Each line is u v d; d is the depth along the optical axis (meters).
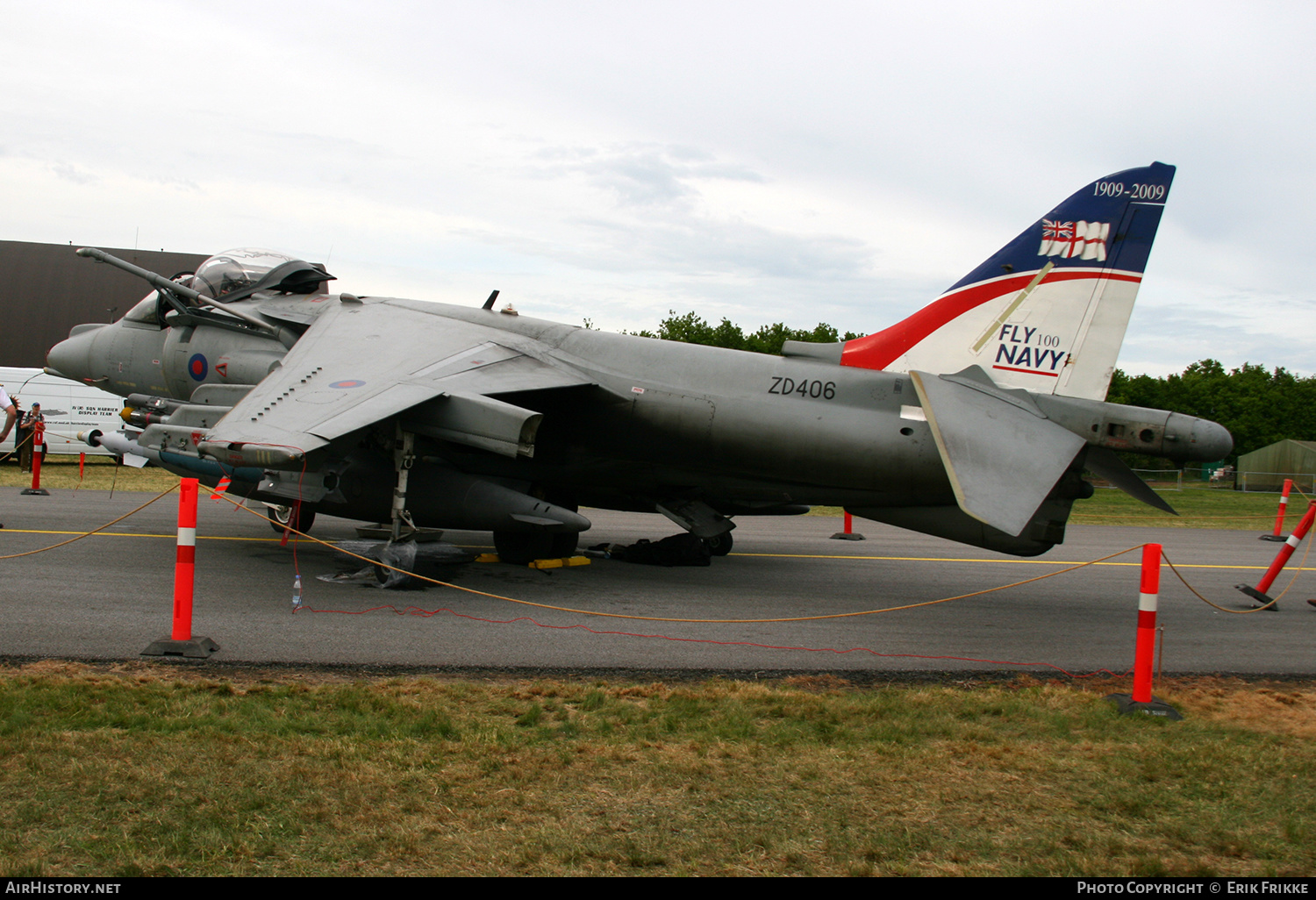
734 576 11.43
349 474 10.46
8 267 37.97
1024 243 9.94
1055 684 6.81
